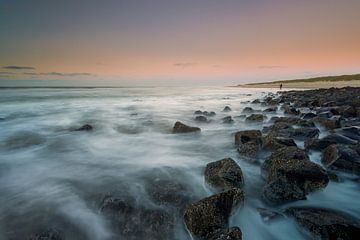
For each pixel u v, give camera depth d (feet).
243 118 59.88
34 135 44.86
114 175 24.90
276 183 19.11
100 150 34.94
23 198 19.97
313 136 33.83
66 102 109.40
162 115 70.64
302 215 15.74
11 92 180.96
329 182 20.67
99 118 65.10
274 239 15.80
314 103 78.54
